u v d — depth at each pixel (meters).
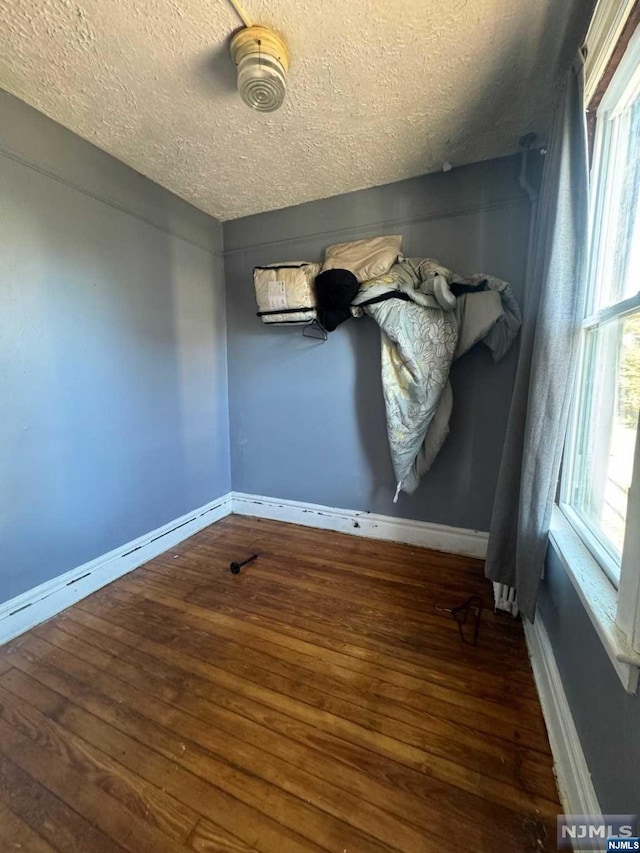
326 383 2.62
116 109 1.62
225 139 1.83
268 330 2.75
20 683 1.40
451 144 1.88
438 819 0.96
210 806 1.00
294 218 2.55
